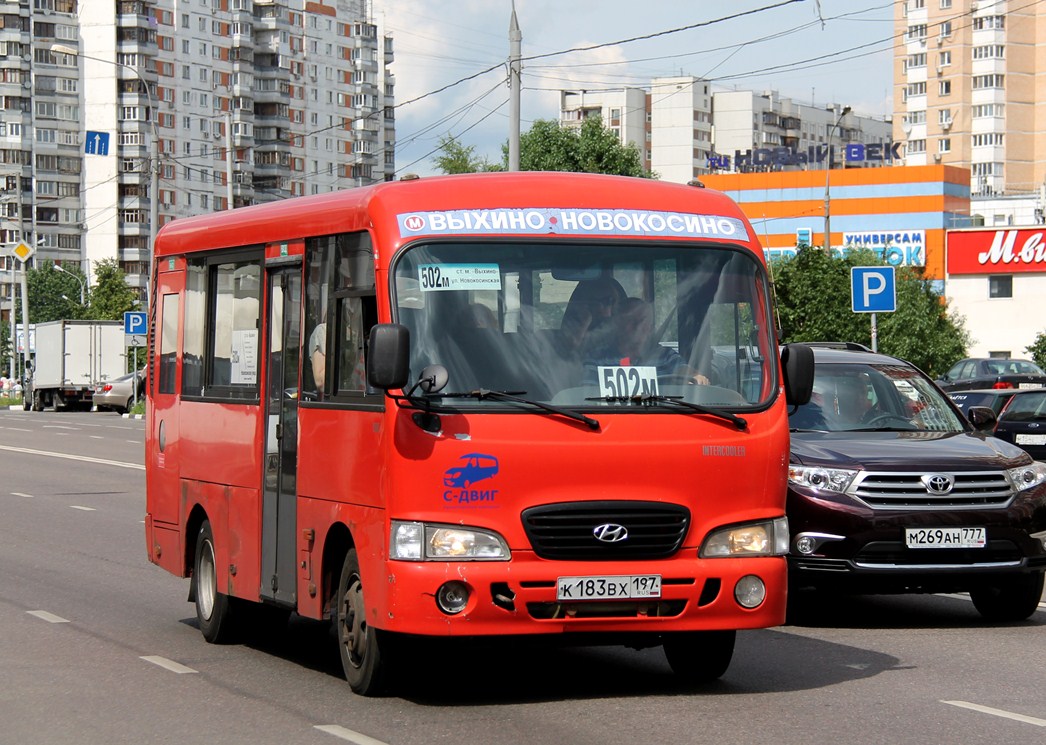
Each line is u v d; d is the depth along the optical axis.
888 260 75.19
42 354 69.44
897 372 13.25
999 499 11.29
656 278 8.64
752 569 8.38
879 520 11.05
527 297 8.41
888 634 11.27
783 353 8.90
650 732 7.70
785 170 128.12
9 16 142.38
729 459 8.44
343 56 163.50
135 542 18.00
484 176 8.79
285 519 9.70
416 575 7.96
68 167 145.75
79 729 8.06
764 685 9.10
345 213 9.01
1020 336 83.31
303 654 10.66
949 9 156.00
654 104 176.38
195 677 9.66
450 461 8.02
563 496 8.11
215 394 11.08
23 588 14.10
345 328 8.88
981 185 154.38
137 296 129.00
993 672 9.53
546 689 9.05
